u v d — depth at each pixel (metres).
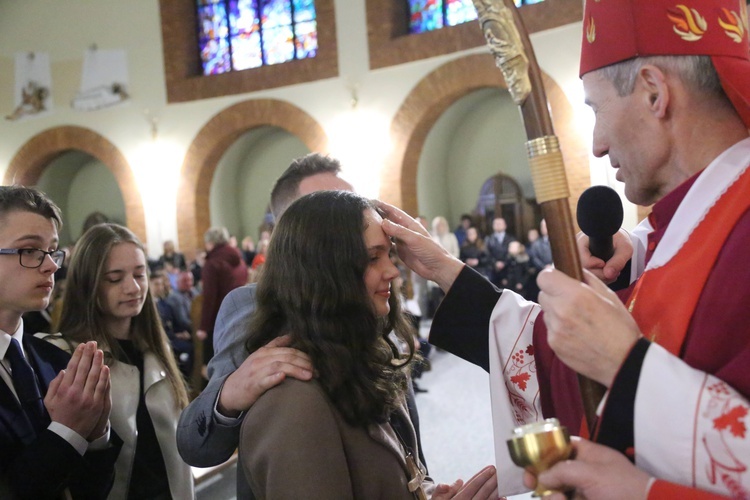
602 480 0.79
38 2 12.16
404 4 10.09
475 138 11.65
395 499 1.20
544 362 1.20
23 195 1.56
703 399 0.79
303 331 1.20
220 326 1.59
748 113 0.94
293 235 1.24
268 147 12.68
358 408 1.16
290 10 10.91
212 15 11.41
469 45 9.27
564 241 0.88
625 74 0.99
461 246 10.59
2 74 12.49
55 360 1.68
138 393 2.03
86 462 1.43
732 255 0.88
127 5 11.63
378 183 10.10
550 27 8.41
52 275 1.57
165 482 2.04
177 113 11.45
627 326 0.85
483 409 5.32
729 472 0.77
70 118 12.11
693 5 0.95
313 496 1.06
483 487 1.37
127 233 2.14
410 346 1.45
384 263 1.26
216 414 1.30
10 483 1.33
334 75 10.29
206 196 11.66
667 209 1.03
